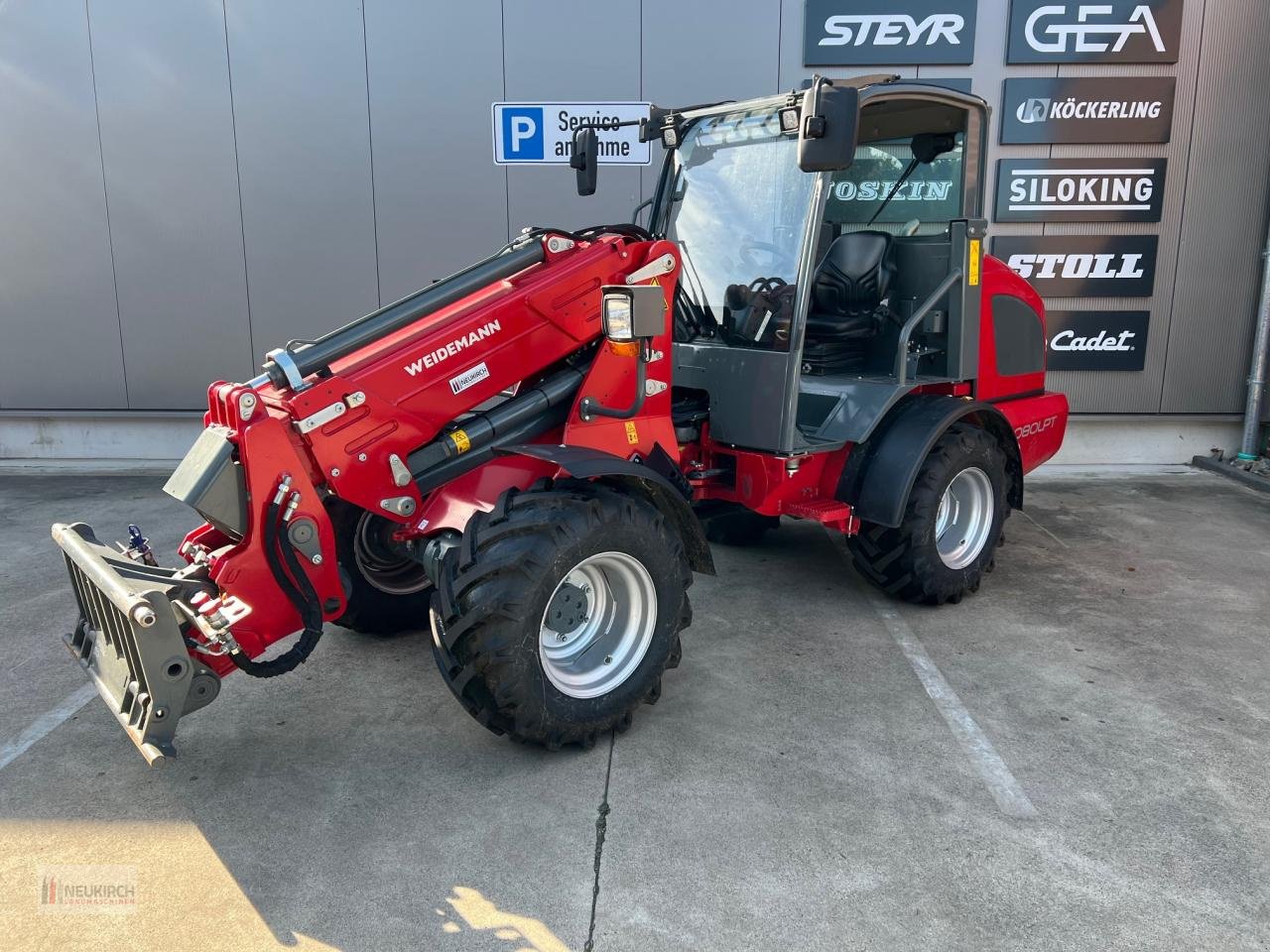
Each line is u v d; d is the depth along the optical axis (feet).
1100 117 20.38
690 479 12.86
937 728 10.18
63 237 21.71
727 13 20.12
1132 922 7.20
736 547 16.61
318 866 7.93
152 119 21.01
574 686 9.54
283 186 21.26
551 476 10.05
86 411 22.70
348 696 11.03
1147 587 14.51
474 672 8.79
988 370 14.17
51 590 14.55
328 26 20.40
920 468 12.65
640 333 9.50
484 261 10.30
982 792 8.94
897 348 13.29
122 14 20.51
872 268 13.84
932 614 13.46
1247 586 14.53
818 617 13.38
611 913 7.32
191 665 8.16
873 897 7.49
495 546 8.77
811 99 9.85
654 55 20.34
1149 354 21.66
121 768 9.50
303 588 8.94
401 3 20.24
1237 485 20.98
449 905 7.43
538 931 7.13
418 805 8.80
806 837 8.26
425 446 9.85
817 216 11.58
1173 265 21.18
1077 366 21.67
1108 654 12.04
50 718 10.54
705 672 11.59
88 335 22.27
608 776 9.25
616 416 10.55
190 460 8.86
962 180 13.25
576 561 9.06
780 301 11.97
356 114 20.83
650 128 13.96
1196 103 20.38
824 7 19.97
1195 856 7.99
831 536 17.29
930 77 20.27
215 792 9.04
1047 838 8.24
